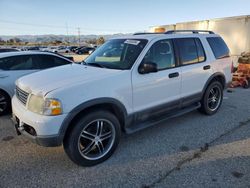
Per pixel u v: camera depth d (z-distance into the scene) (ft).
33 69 18.83
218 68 16.53
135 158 11.10
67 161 10.92
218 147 12.07
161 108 13.00
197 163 10.59
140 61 11.73
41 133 9.16
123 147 12.16
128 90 11.18
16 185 9.20
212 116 16.70
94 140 10.52
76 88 9.63
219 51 16.90
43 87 9.72
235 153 11.44
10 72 17.66
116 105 10.83
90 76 10.62
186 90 14.32
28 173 10.00
